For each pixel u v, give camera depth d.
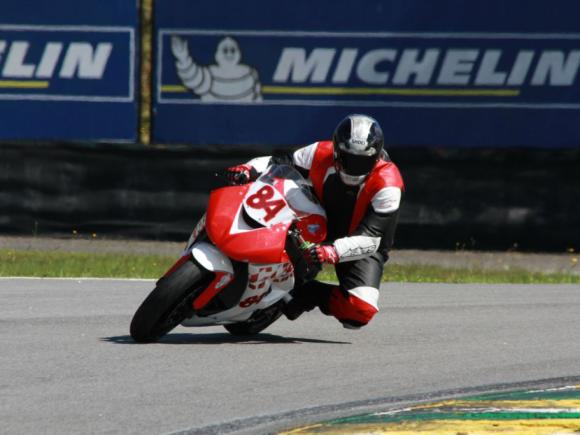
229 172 27.50
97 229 59.59
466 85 59.47
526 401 20.95
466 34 59.41
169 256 52.56
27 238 59.00
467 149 59.59
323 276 47.03
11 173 59.31
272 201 25.48
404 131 59.66
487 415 19.56
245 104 59.84
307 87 59.75
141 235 59.59
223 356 24.91
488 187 59.66
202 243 25.31
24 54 59.59
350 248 25.89
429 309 34.81
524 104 59.44
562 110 59.44
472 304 36.28
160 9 59.81
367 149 25.69
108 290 37.31
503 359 26.00
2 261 46.44
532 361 25.86
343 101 59.66
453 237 59.72
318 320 31.83
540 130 59.56
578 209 59.62
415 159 59.62
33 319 30.11
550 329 31.03
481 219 59.75
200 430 18.06
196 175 59.62
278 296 26.27
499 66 59.41
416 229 59.78
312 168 27.28
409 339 28.62
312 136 59.84
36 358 23.98
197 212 59.69
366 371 23.89
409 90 59.59
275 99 59.78
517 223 59.75
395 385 22.52
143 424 18.31
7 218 59.44
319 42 59.59
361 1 59.44
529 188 59.69
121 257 50.31
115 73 59.81
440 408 20.20
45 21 59.56
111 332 28.03
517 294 39.44
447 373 24.02
